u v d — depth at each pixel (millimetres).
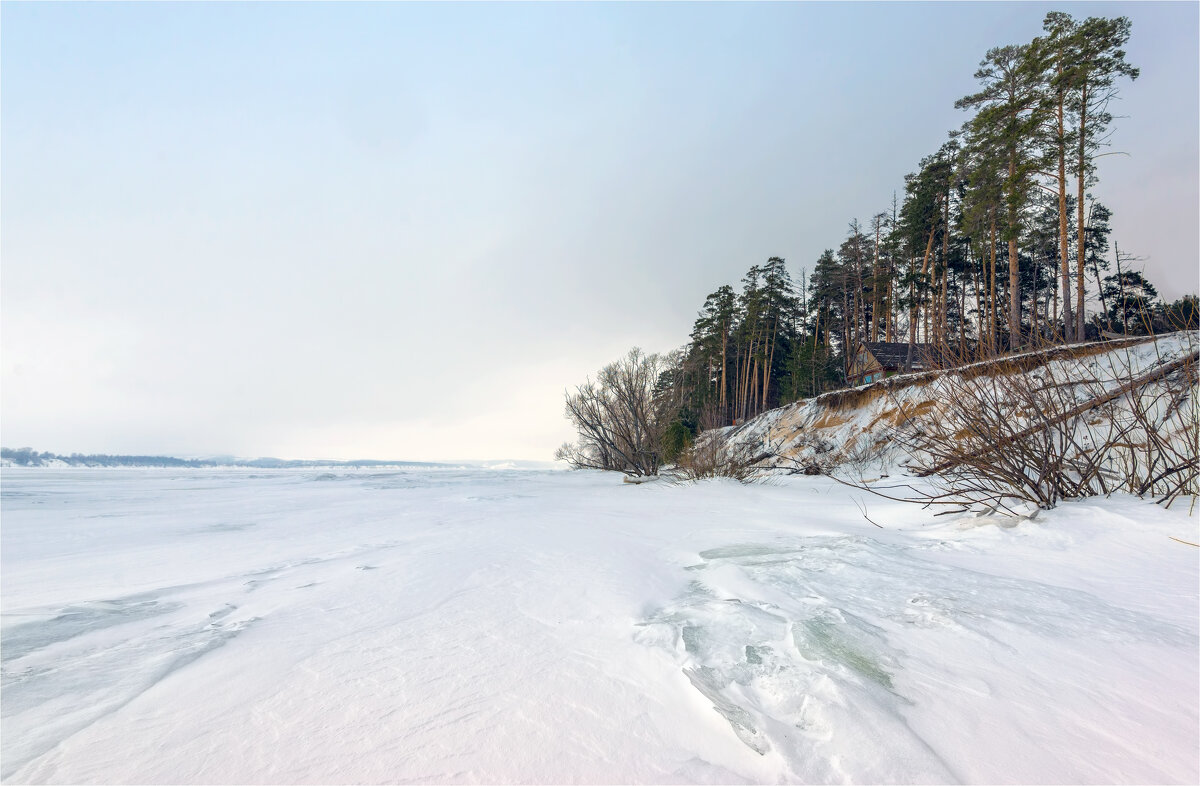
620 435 20078
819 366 34875
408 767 1451
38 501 12141
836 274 42094
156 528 7418
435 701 1838
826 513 6742
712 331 44469
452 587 3395
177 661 2322
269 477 26094
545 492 12805
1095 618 2422
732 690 1858
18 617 3064
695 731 1616
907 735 1514
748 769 1424
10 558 5254
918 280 28203
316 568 4332
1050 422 5129
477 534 5676
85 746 1610
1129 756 1417
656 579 3465
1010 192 19875
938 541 4277
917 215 29109
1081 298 18266
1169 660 1991
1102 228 28219
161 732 1693
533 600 3045
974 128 20797
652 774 1404
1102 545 3707
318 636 2576
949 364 6164
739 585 3162
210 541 6148
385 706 1814
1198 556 3318
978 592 2854
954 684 1840
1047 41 19156
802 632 2311
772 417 20391
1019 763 1397
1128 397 5320
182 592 3689
